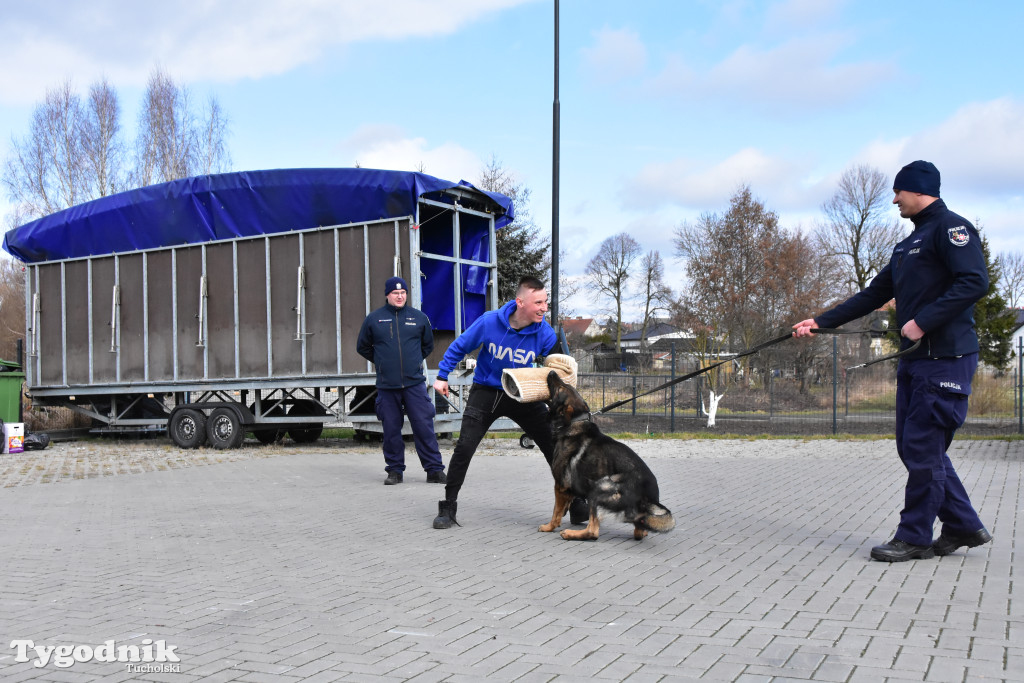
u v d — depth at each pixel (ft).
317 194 40.11
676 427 57.72
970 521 16.63
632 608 13.71
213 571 16.78
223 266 43.09
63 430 52.90
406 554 18.11
